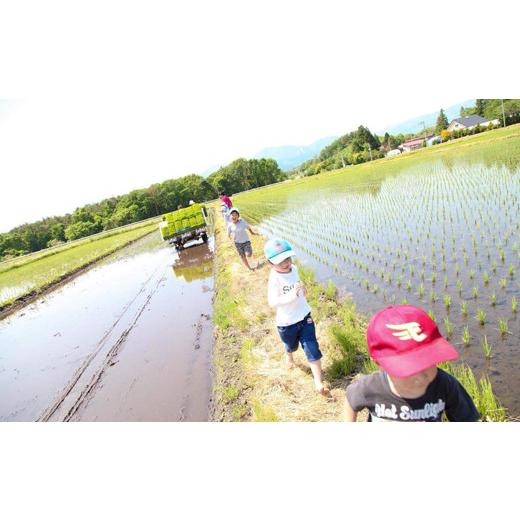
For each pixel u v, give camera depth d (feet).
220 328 17.33
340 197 57.47
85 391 16.56
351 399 5.09
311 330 10.33
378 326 4.59
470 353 11.34
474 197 31.32
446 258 19.63
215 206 130.52
